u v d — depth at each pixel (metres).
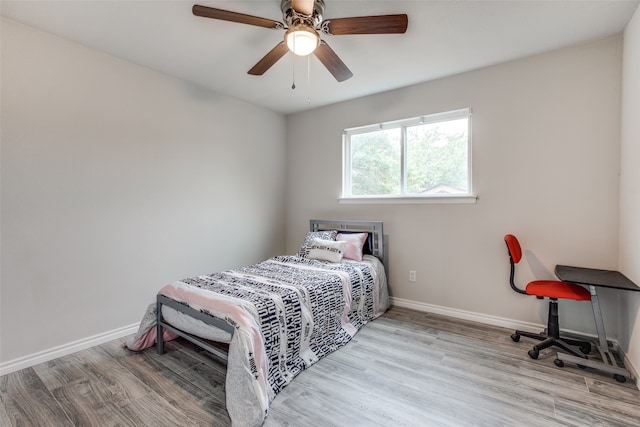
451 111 3.10
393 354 2.37
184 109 3.20
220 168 3.57
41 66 2.28
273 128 4.28
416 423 1.63
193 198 3.30
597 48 2.44
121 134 2.72
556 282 2.49
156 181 2.97
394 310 3.37
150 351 2.44
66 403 1.80
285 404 1.79
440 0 1.94
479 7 2.01
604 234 2.45
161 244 3.02
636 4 1.99
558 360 2.17
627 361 2.15
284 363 2.06
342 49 2.56
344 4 1.98
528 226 2.75
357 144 3.86
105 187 2.62
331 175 4.02
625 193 2.24
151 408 1.76
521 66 2.75
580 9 2.04
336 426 1.61
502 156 2.85
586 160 2.51
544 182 2.67
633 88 2.09
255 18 1.80
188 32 2.32
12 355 2.15
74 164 2.45
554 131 2.62
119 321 2.71
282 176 4.45
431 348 2.46
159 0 1.95
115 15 2.11
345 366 2.20
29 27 2.22
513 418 1.67
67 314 2.41
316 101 3.87
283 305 2.10
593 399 1.82
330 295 2.52
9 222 2.15
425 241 3.30
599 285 1.96
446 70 2.97
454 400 1.82
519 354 2.36
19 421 1.66
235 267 3.76
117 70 2.69
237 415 1.59
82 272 2.49
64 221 2.40
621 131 2.35
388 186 3.61
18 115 2.18
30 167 2.23
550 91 2.63
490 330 2.81
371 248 3.58
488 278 2.95
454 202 3.10
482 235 2.98
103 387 1.96
